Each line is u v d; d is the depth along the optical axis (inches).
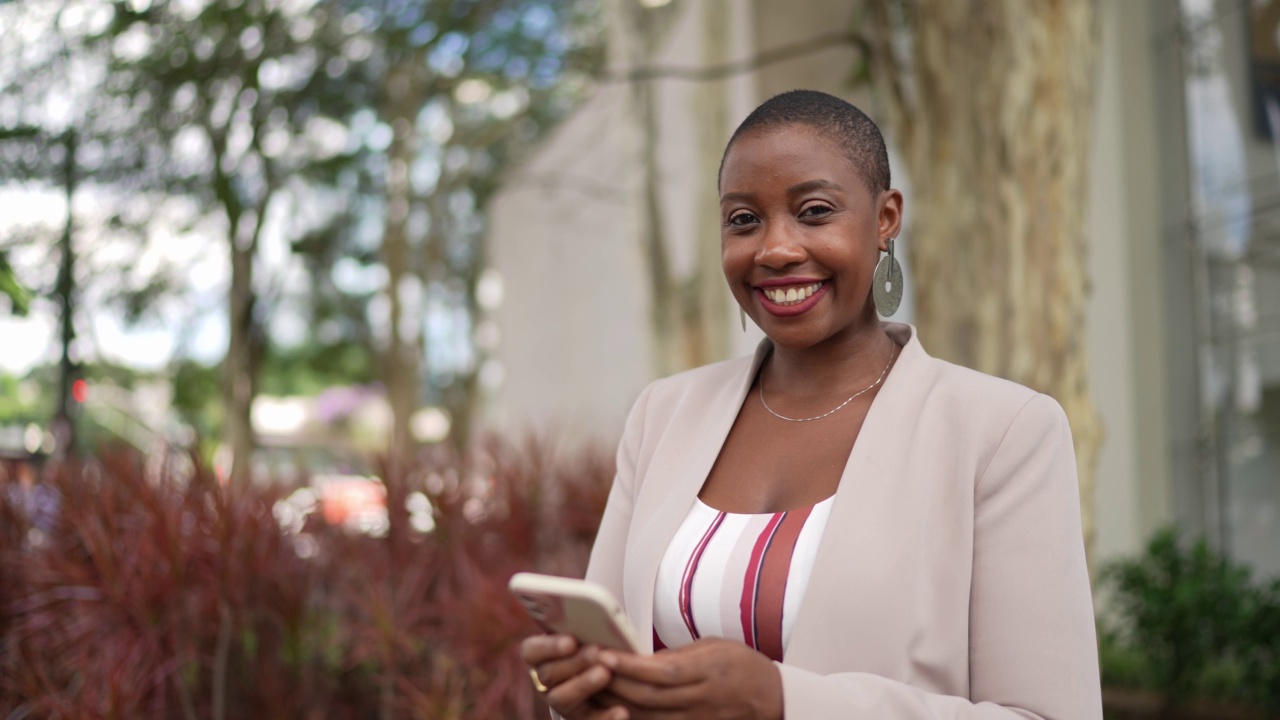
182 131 380.5
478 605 146.1
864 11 271.0
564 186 625.3
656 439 69.5
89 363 334.3
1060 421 55.7
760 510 60.0
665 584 59.9
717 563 58.0
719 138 353.7
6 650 156.9
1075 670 51.1
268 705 155.2
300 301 668.1
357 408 800.3
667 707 46.8
